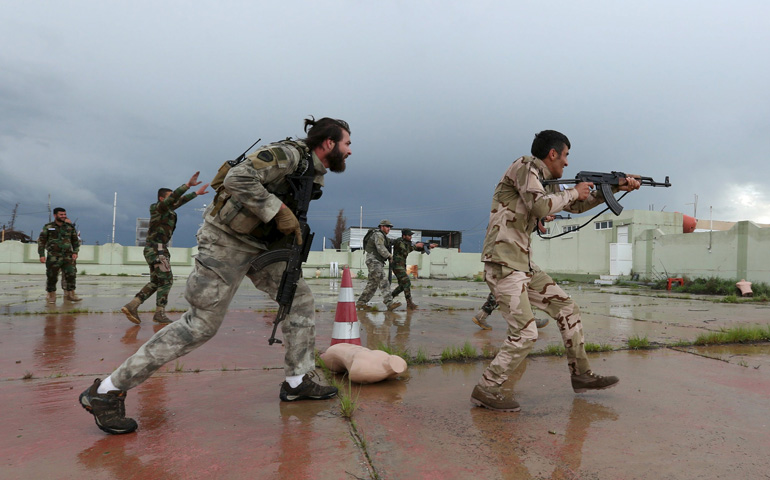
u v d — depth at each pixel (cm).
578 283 2309
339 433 232
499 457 204
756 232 1619
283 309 260
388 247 861
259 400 288
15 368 370
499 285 279
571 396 303
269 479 182
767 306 1032
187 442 220
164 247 623
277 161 242
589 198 321
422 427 242
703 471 192
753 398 298
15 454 206
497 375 270
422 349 459
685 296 1366
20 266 2447
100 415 225
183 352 241
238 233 244
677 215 2222
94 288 1389
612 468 194
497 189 293
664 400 294
